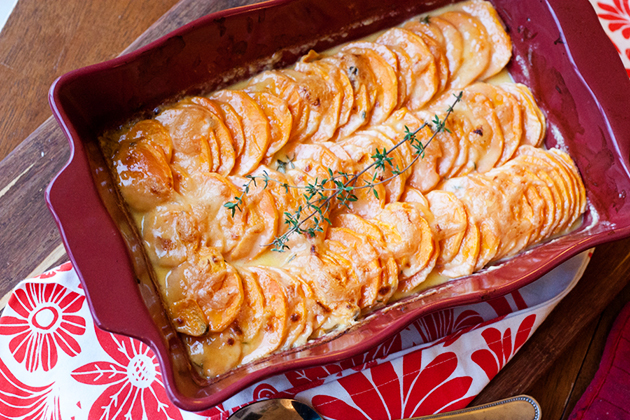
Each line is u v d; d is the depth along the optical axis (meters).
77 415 0.70
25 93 0.77
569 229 0.75
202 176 0.67
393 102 0.72
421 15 0.76
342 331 0.67
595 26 0.71
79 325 0.71
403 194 0.71
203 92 0.71
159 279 0.66
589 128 0.72
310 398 0.72
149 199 0.67
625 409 0.76
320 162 0.69
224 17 0.66
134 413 0.71
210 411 0.71
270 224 0.67
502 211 0.71
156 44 0.64
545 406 0.78
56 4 0.77
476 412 0.73
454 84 0.75
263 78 0.72
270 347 0.66
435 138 0.72
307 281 0.67
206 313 0.66
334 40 0.74
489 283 0.68
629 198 0.71
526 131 0.76
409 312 0.64
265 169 0.69
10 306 0.71
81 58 0.77
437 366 0.74
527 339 0.75
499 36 0.76
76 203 0.61
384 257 0.68
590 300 0.77
